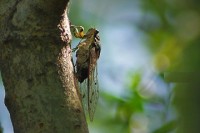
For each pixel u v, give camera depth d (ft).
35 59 5.91
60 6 5.90
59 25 5.92
